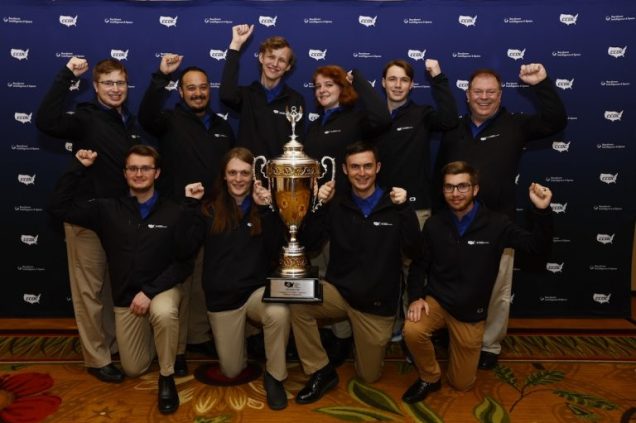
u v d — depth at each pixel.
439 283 2.54
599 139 3.53
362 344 2.56
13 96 3.49
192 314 2.97
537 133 2.89
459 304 2.44
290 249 2.52
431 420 2.27
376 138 2.97
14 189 3.59
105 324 2.90
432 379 2.49
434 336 3.21
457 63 3.46
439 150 3.11
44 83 3.48
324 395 2.50
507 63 3.45
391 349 3.11
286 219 2.51
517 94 3.48
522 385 2.62
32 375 2.71
